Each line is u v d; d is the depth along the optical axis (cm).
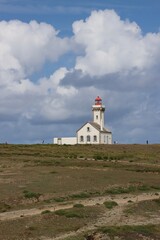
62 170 10019
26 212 6141
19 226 5356
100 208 6475
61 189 7781
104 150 15488
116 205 6800
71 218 5819
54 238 4934
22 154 13362
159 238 5225
